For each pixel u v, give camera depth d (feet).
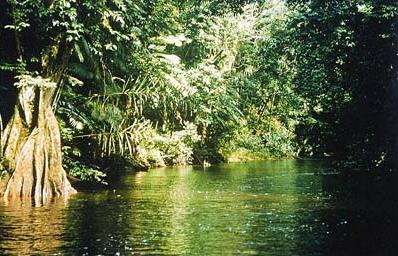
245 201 51.29
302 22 73.51
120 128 75.31
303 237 33.42
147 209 46.16
